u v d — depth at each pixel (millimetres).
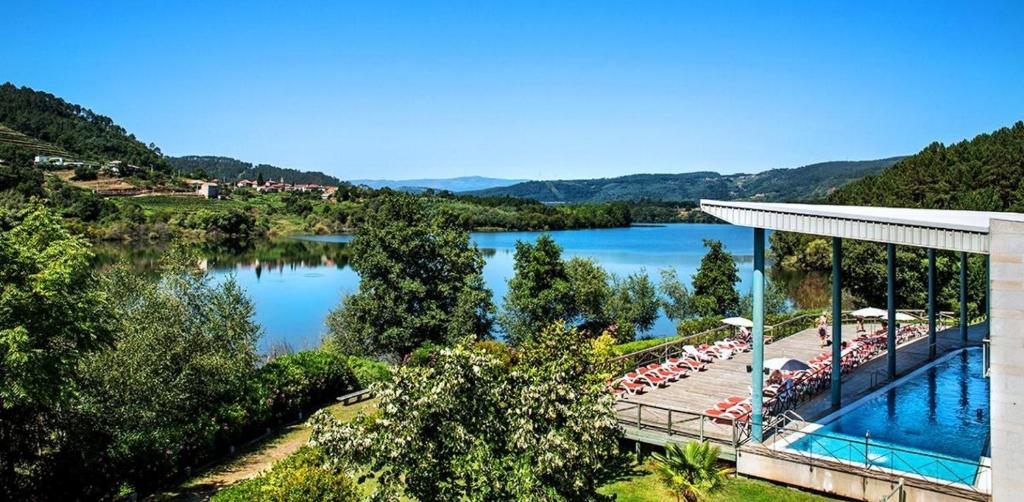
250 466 18656
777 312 40375
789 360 19406
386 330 34000
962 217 16844
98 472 16156
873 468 13594
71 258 16000
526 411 8961
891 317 20906
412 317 33781
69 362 15094
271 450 20109
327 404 24984
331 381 25406
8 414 15109
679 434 16047
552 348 17812
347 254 93812
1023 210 56031
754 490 13992
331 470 9016
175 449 17375
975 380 20781
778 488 14109
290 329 45156
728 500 13461
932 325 24172
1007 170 67625
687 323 32594
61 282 15289
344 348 34094
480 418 8852
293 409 23328
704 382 21531
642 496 14180
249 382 21500
